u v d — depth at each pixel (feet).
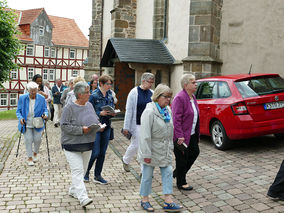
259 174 17.01
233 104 20.88
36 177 17.61
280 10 29.19
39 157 22.61
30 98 20.54
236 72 32.65
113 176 18.03
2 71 69.97
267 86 21.59
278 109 20.94
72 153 13.57
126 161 18.52
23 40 144.15
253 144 23.68
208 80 24.68
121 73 45.68
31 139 20.38
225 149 22.38
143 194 13.28
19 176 17.76
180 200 14.24
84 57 166.81
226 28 33.19
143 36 47.32
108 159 21.94
